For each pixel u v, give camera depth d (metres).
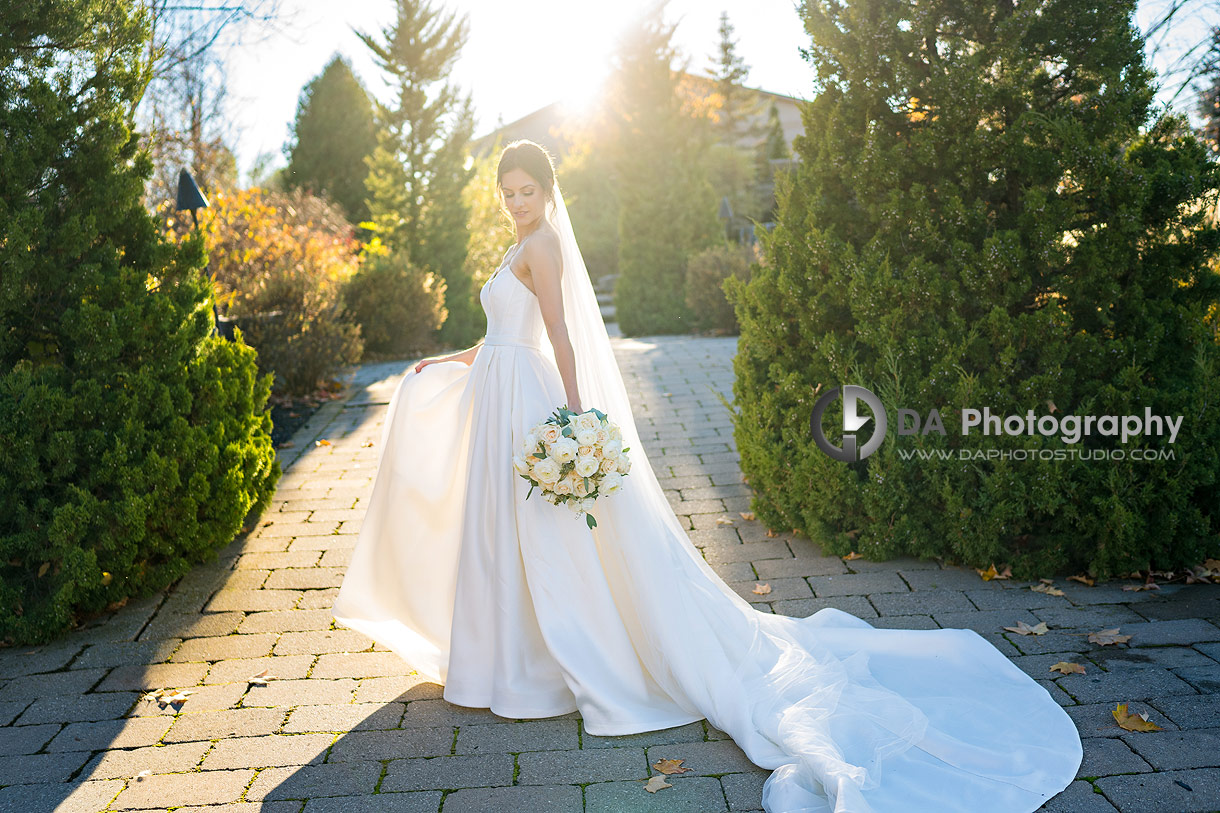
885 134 4.24
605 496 2.86
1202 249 3.94
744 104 32.47
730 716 2.78
